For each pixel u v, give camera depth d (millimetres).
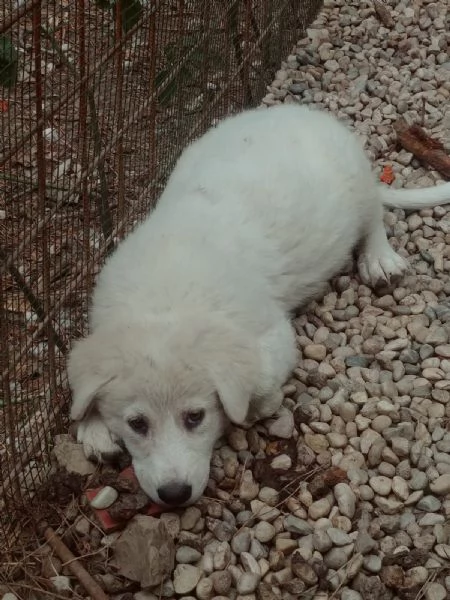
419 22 1640
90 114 967
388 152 1356
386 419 928
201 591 784
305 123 1079
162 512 830
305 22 1658
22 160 922
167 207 973
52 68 923
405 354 1008
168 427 804
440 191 1209
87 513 844
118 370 797
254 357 828
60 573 805
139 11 969
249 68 1409
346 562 804
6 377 801
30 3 734
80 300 985
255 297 892
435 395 962
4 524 833
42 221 846
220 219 939
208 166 1013
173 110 1165
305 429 919
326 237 1019
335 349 1022
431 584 784
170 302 835
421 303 1082
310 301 1077
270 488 866
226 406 793
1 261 823
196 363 792
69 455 871
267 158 1012
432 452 906
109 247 1022
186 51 1160
